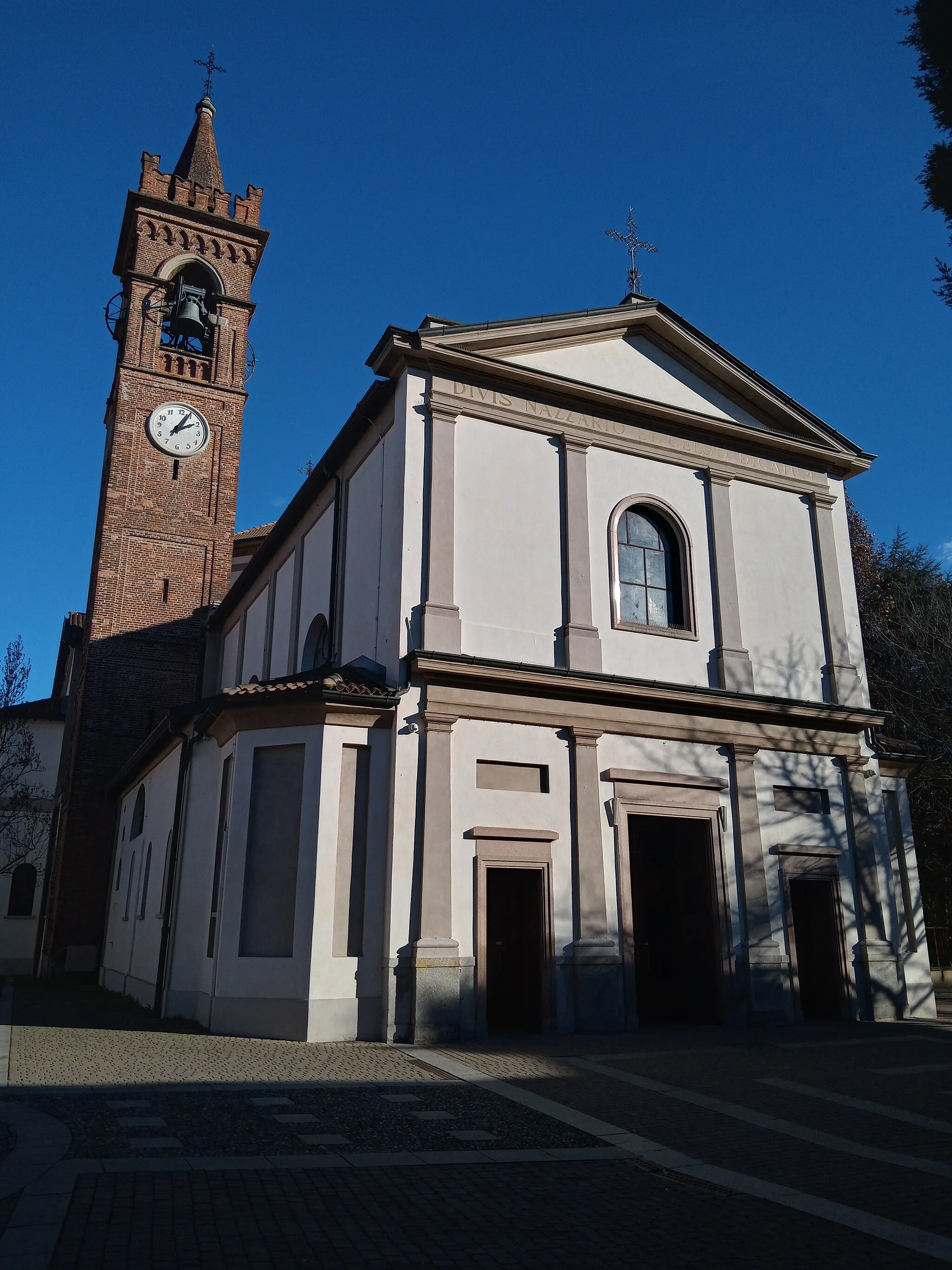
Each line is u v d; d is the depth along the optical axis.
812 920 17.06
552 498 16.22
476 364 15.81
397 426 15.41
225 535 29.38
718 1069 11.22
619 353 17.83
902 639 25.95
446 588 14.65
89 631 27.20
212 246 31.47
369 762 13.88
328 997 12.76
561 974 14.10
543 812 14.59
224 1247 5.05
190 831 16.08
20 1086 8.81
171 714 17.08
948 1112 9.16
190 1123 7.62
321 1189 6.14
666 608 17.09
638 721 15.72
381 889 13.38
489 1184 6.53
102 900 25.86
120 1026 14.37
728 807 16.31
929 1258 5.52
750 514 18.42
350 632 16.45
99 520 30.92
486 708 14.41
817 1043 13.47
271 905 13.52
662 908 16.84
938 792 24.70
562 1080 10.29
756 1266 5.31
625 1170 7.12
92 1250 4.89
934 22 10.60
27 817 31.73
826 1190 6.75
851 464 19.66
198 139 34.94
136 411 29.12
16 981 28.28
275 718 14.12
